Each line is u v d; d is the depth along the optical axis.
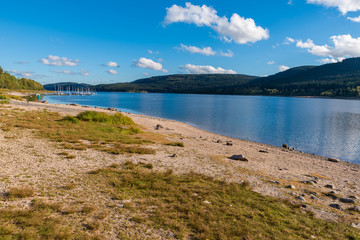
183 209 8.04
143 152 17.02
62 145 16.28
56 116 31.36
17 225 5.77
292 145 33.78
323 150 30.89
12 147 13.98
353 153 29.45
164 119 57.94
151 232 6.38
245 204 9.17
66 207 7.25
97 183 9.83
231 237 6.50
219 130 45.62
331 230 7.64
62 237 5.47
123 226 6.54
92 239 5.63
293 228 7.50
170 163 14.95
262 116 74.06
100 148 16.86
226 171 14.36
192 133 37.25
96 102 133.62
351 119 67.75
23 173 9.84
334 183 14.62
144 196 9.01
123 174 11.34
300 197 10.54
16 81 186.00
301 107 122.12
